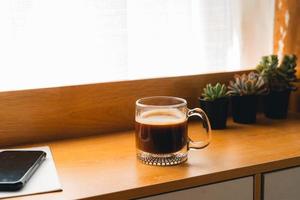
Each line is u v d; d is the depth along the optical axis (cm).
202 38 84
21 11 66
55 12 69
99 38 73
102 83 72
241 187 54
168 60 81
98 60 74
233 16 88
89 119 72
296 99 88
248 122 79
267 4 92
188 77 80
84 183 50
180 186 50
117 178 51
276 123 79
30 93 67
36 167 54
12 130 66
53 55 70
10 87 68
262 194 56
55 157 60
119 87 74
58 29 70
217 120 74
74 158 60
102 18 72
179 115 57
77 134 72
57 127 70
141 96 76
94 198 46
